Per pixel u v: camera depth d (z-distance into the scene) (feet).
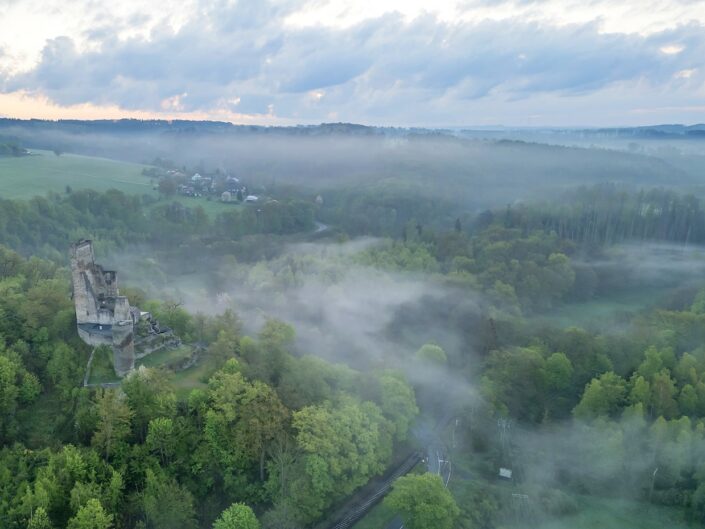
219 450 263.70
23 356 293.02
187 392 287.28
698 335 451.53
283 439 265.54
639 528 290.15
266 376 296.51
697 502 298.15
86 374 289.53
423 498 248.93
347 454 278.05
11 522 212.64
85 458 238.89
